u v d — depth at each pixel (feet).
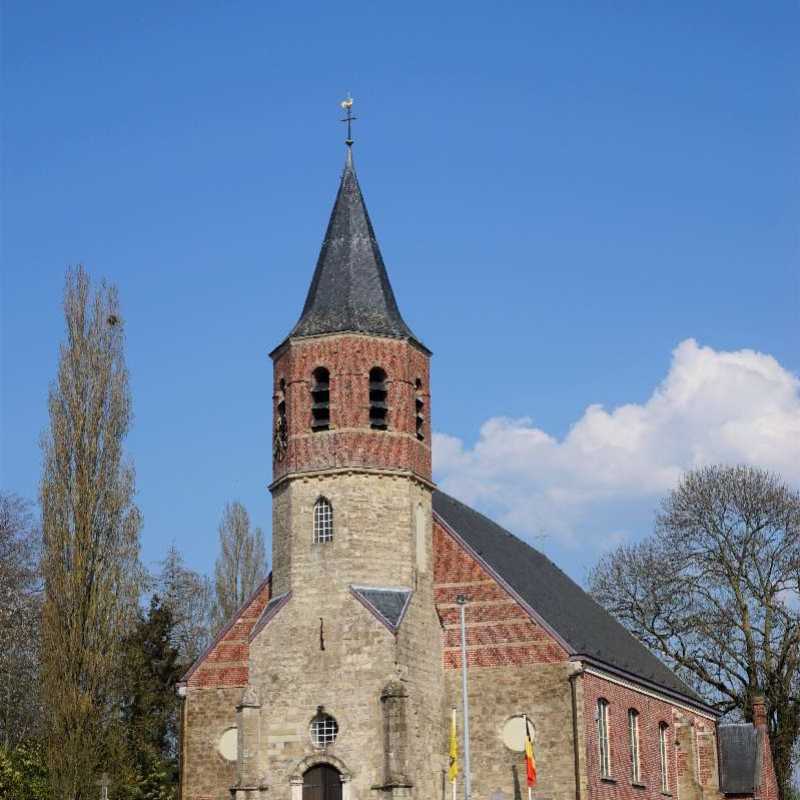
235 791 174.91
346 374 187.11
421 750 177.68
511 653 187.93
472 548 194.70
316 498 184.44
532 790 181.57
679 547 292.61
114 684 191.42
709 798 237.86
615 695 199.21
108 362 193.06
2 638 256.11
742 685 284.82
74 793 178.09
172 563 347.97
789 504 285.23
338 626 177.47
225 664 198.70
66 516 185.68
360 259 197.06
